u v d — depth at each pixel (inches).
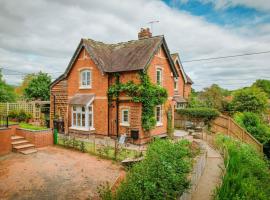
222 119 954.7
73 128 821.2
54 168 442.9
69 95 871.7
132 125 720.3
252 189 315.3
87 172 423.8
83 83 839.7
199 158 406.9
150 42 794.2
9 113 897.5
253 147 703.1
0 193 334.6
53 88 920.3
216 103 1363.2
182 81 1280.8
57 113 903.7
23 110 936.3
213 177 381.1
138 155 496.4
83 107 808.3
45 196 327.0
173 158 348.5
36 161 485.4
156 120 784.3
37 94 1278.3
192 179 300.2
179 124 1113.4
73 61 848.3
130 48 832.9
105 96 765.9
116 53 849.5
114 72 753.0
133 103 718.5
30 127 648.4
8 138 547.2
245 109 1230.9
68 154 543.5
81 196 327.0
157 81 810.8
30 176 400.8
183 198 250.1
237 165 408.8
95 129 792.9
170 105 877.8
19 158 505.4
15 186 359.3
